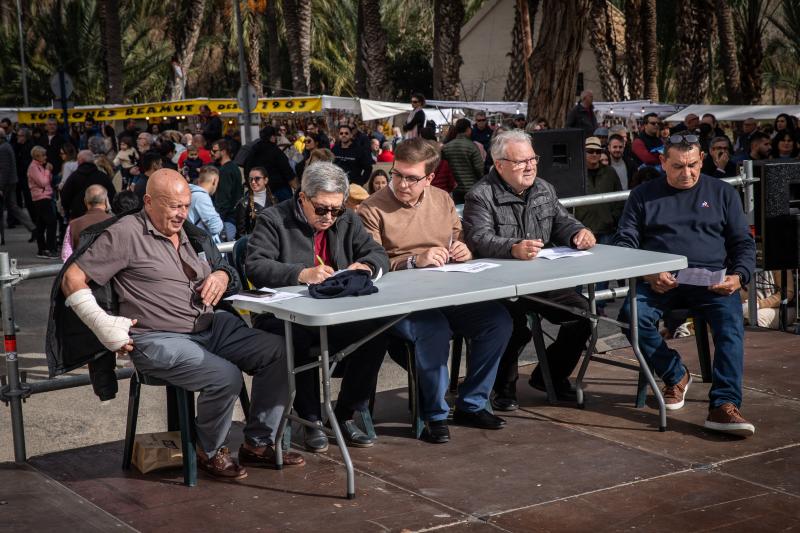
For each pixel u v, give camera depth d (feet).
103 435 18.98
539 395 18.66
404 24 170.09
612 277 15.56
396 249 17.17
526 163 17.62
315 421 15.67
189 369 13.83
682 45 98.37
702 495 13.74
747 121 54.85
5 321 15.28
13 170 49.16
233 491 14.03
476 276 15.53
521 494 13.82
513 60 96.37
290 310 13.32
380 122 105.19
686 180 17.65
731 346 16.60
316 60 169.89
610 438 16.14
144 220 14.28
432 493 13.88
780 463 14.97
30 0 142.20
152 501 13.71
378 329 14.48
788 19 110.32
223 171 34.83
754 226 23.36
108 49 103.86
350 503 13.55
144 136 48.01
